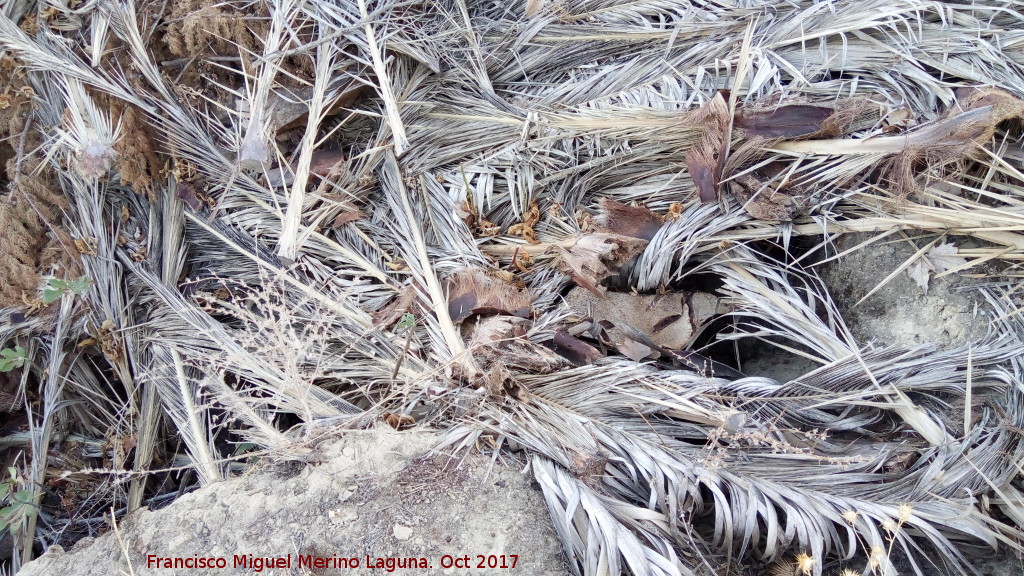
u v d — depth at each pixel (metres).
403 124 2.52
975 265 2.17
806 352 2.34
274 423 2.25
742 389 2.09
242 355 2.22
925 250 2.20
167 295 2.38
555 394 2.10
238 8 2.53
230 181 2.40
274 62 2.43
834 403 2.06
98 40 2.41
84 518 2.23
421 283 2.29
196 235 2.48
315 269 2.37
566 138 2.43
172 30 2.47
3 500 2.22
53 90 2.46
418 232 2.35
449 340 2.18
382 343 2.24
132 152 2.40
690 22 2.57
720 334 2.30
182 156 2.48
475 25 2.69
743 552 1.88
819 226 2.25
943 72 2.30
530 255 2.37
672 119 2.31
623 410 2.07
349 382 2.25
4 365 2.23
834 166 2.21
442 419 2.09
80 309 2.35
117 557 1.90
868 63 2.36
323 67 2.42
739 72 2.19
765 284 2.29
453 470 1.94
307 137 2.36
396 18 2.54
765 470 1.95
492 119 2.48
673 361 2.26
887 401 2.07
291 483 1.95
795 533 1.87
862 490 1.93
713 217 2.29
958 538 1.94
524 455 1.99
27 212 2.39
